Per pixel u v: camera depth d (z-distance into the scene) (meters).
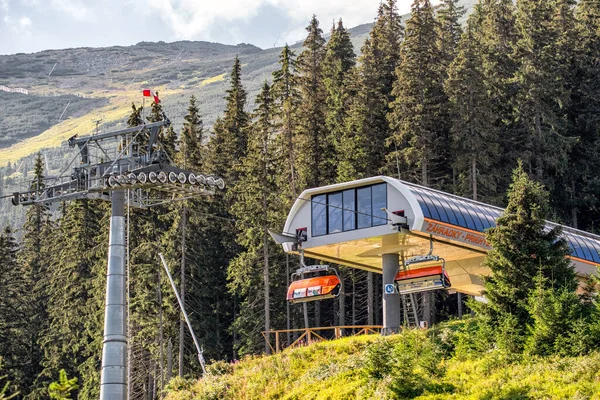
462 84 103.25
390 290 75.94
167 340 101.06
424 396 55.12
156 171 71.31
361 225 73.75
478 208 78.88
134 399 107.12
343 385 60.88
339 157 107.19
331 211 75.69
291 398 62.38
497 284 61.28
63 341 115.62
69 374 115.81
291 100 112.81
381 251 77.81
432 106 104.44
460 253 79.94
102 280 109.38
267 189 100.12
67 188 72.62
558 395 51.03
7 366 115.81
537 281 58.84
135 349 104.00
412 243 75.44
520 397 51.97
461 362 60.00
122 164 72.12
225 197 116.56
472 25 150.25
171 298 100.44
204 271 105.38
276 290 103.31
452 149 106.56
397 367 57.25
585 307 59.94
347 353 68.31
